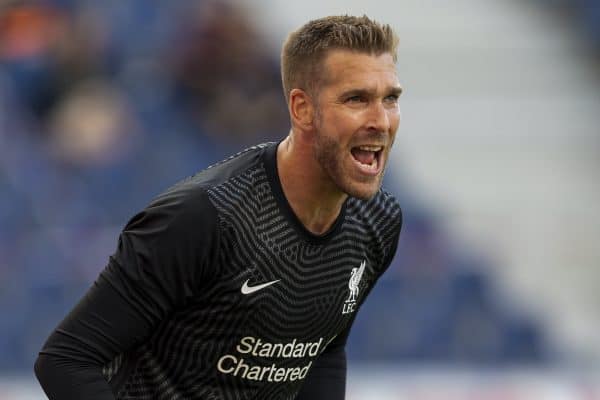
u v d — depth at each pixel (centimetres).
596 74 4628
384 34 1044
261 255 1066
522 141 4331
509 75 4600
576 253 3838
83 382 1028
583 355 3344
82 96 3891
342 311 1152
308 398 1285
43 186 3594
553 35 4797
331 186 1077
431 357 3189
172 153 3822
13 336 3075
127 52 4150
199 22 4053
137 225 1050
